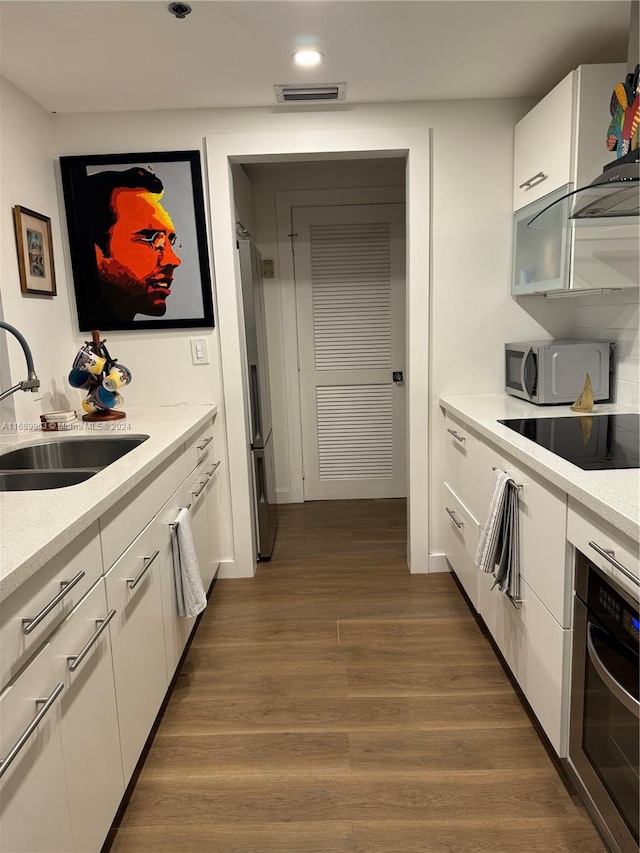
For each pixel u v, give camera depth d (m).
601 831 1.37
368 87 2.34
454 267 2.63
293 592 2.74
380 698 1.95
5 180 2.13
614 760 1.22
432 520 2.86
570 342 2.40
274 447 3.95
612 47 2.03
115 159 2.52
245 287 2.83
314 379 3.87
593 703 1.31
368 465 3.98
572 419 2.04
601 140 1.94
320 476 4.00
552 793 1.54
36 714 1.00
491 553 1.79
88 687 1.24
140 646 1.59
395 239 3.68
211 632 2.41
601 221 1.91
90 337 2.66
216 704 1.95
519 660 1.76
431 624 2.42
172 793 1.58
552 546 1.47
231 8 1.69
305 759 1.69
